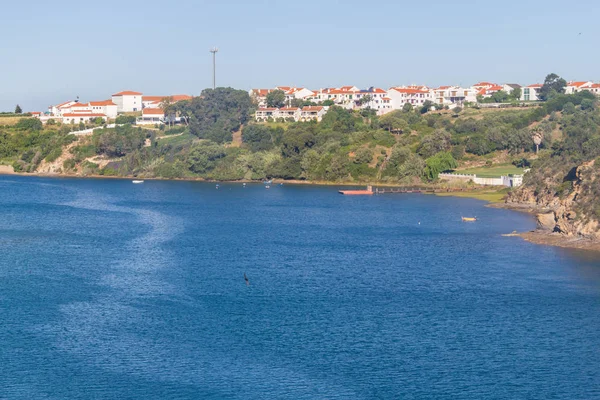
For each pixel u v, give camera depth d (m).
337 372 96.75
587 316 118.88
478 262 156.12
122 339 107.31
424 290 134.25
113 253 165.62
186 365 98.38
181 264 154.50
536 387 93.00
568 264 152.75
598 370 98.06
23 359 99.88
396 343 106.88
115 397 89.38
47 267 151.12
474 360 101.00
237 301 126.56
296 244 178.25
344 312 120.75
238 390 91.44
